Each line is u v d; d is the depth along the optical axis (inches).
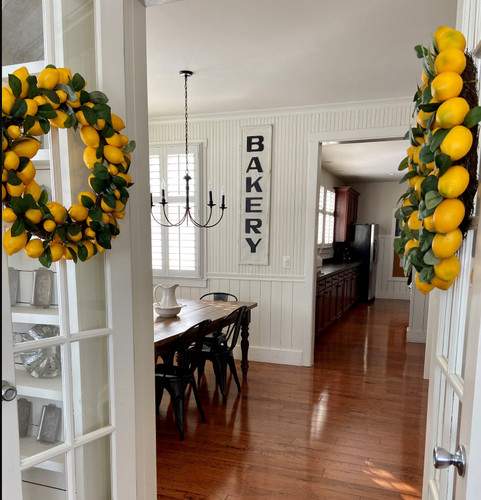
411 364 159.6
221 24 87.9
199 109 155.0
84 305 49.3
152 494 61.1
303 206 154.6
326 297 203.8
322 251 277.3
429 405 47.2
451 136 29.6
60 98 38.3
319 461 91.8
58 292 44.8
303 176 153.2
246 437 102.9
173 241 173.2
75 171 46.5
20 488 40.3
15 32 42.0
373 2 78.2
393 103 138.9
